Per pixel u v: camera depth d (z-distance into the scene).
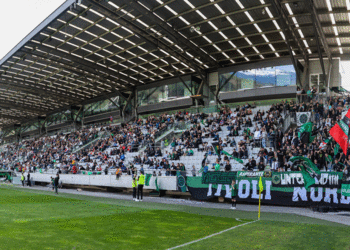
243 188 18.39
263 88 37.50
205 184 20.08
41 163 48.41
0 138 92.19
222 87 40.69
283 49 36.25
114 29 32.06
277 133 24.11
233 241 8.67
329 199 15.44
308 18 28.44
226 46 36.16
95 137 47.66
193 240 8.81
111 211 14.95
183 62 39.09
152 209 15.75
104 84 51.12
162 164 27.75
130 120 50.62
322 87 30.06
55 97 58.09
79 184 31.03
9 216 12.86
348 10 26.41
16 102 62.78
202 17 29.56
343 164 17.03
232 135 29.11
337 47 33.88
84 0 26.00
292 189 16.72
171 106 46.09
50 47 36.44
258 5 27.03
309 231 10.06
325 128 22.92
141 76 47.50
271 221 12.09
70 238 8.91
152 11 28.47
